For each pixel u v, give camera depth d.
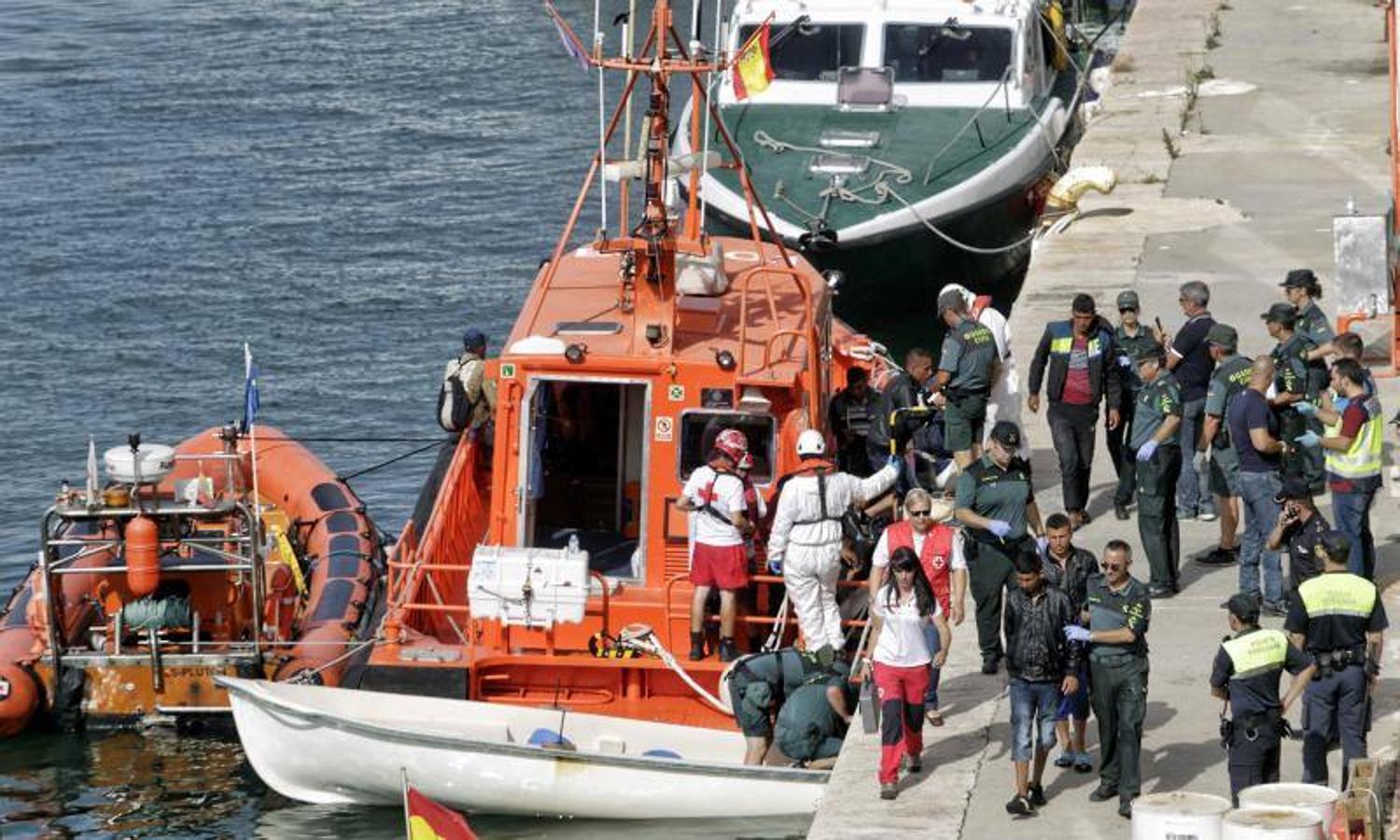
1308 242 82.06
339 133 120.06
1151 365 52.56
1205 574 55.06
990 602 49.38
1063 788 44.56
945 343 58.00
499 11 144.25
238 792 54.91
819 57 93.75
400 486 78.94
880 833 42.78
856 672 50.72
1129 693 42.75
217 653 58.47
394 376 88.12
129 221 106.19
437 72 130.75
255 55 136.12
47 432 82.56
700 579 53.44
